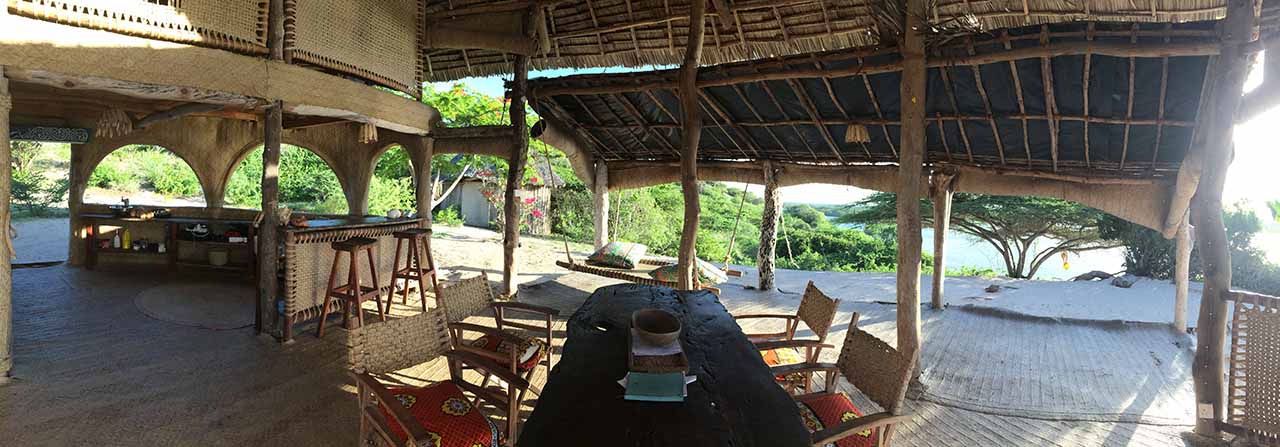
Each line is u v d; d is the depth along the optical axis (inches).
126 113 236.7
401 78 243.8
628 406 79.8
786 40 234.8
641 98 289.6
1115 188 241.1
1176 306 251.3
